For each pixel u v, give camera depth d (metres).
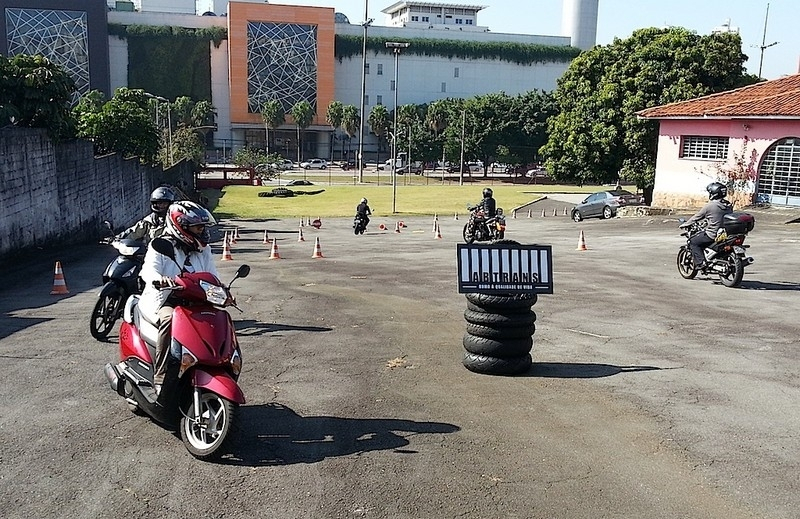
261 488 4.84
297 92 128.00
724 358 8.42
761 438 5.88
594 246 22.30
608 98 41.44
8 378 7.30
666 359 8.35
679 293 13.00
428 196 64.12
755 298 12.50
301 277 15.43
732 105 31.50
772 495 4.86
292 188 71.81
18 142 18.28
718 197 14.11
